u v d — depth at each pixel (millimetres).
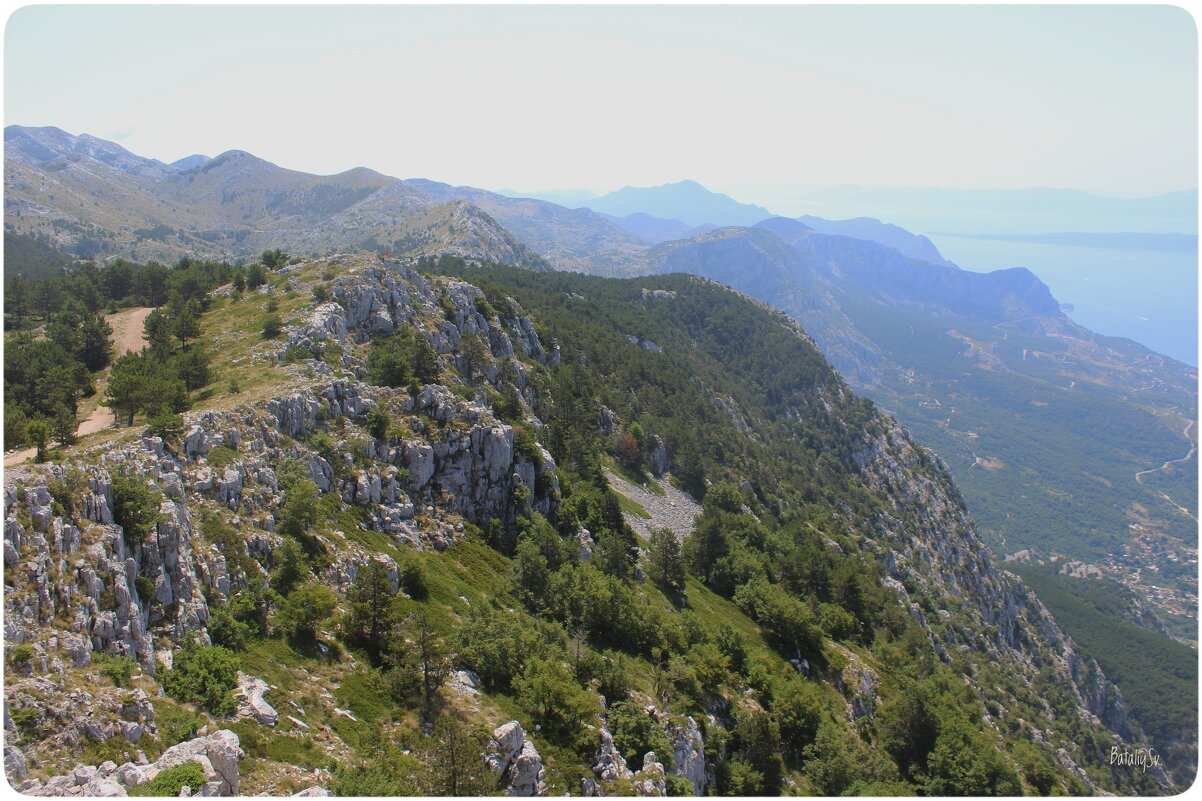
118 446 67625
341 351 127062
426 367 129000
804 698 100375
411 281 164250
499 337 188250
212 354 118562
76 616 47594
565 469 154750
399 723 59812
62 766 38562
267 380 104625
